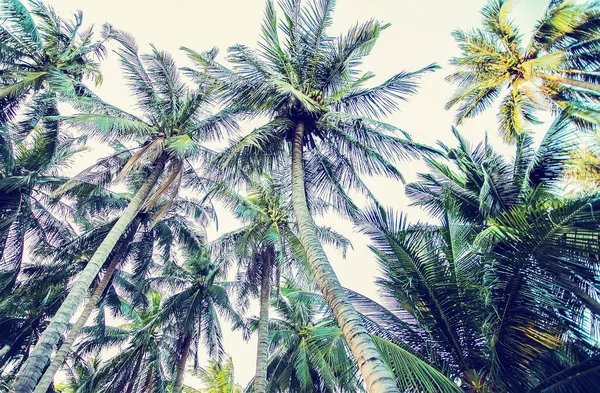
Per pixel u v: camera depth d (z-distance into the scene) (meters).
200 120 14.62
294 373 17.50
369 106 10.63
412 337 8.12
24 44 14.84
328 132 10.54
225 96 9.84
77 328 12.22
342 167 10.90
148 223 16.95
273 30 10.92
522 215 6.47
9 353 15.61
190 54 10.07
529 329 6.64
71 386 21.58
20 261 14.77
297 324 19.17
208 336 18.42
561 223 5.94
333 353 8.70
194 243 18.08
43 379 10.38
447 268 7.89
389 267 8.14
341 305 5.96
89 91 14.88
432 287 7.77
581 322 6.43
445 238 8.69
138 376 17.78
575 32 15.78
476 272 8.05
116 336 21.34
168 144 13.14
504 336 6.89
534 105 18.41
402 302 8.22
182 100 15.11
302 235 7.50
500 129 19.95
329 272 6.59
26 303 17.16
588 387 5.63
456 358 7.56
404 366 6.65
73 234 17.94
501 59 19.06
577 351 7.14
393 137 9.67
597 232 5.64
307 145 10.46
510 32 18.67
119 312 20.02
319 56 10.83
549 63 14.87
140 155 12.52
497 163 11.65
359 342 5.31
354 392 12.61
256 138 9.28
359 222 8.68
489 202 10.18
